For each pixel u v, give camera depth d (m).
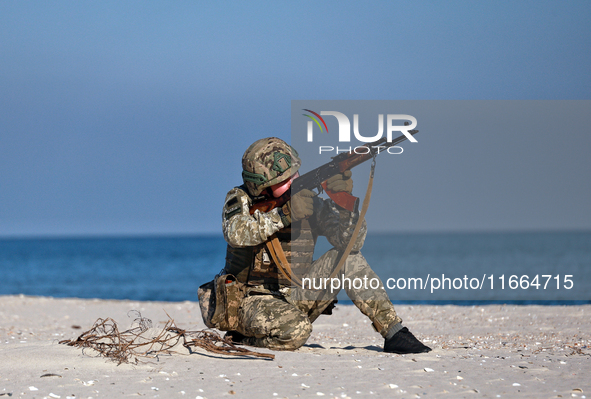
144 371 8.95
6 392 7.47
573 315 20.11
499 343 13.52
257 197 11.21
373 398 7.32
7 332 16.69
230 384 8.05
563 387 7.99
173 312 23.45
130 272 109.38
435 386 8.02
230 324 11.24
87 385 7.94
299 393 7.55
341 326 18.64
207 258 167.50
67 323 19.91
